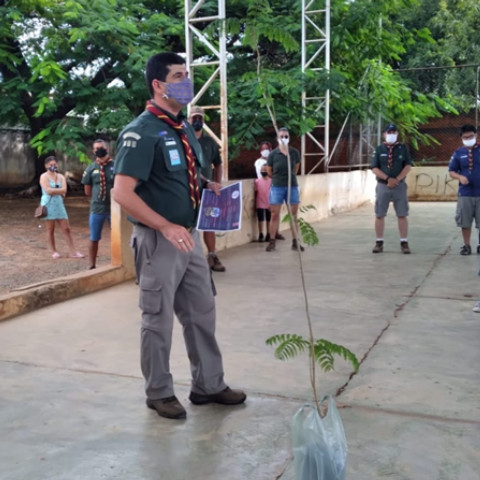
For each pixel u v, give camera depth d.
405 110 18.72
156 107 3.36
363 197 17.78
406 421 3.46
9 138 22.61
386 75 18.56
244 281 7.29
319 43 17.05
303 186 13.09
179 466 3.00
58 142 16.22
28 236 12.14
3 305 5.67
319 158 17.55
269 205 10.02
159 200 3.35
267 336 5.11
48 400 3.82
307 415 2.44
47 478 2.89
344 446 2.47
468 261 8.45
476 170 8.60
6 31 15.68
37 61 15.46
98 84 17.48
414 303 6.17
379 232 9.23
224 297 6.49
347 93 16.31
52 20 16.03
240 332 5.23
